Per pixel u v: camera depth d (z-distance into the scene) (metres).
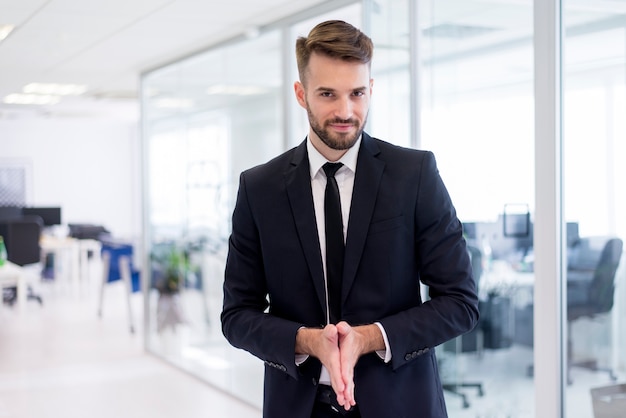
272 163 1.63
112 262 8.25
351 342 1.37
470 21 3.38
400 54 3.68
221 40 5.35
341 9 4.10
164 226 6.34
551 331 2.99
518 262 3.28
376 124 3.82
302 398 1.54
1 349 6.80
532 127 3.12
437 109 3.56
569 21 2.93
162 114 6.39
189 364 5.89
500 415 3.47
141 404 5.05
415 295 1.56
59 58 6.12
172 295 6.20
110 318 8.41
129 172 14.37
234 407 4.96
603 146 2.84
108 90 8.27
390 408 1.50
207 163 5.53
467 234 3.50
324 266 1.55
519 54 3.16
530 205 3.16
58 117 12.12
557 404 3.01
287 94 4.55
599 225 2.88
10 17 4.65
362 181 1.53
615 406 2.89
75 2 4.27
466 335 3.62
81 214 14.04
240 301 1.61
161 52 5.86
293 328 1.46
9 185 13.45
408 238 1.52
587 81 2.88
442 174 3.57
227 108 5.25
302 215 1.55
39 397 5.23
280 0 4.17
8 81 7.48
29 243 9.68
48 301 9.62
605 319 2.90
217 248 5.35
